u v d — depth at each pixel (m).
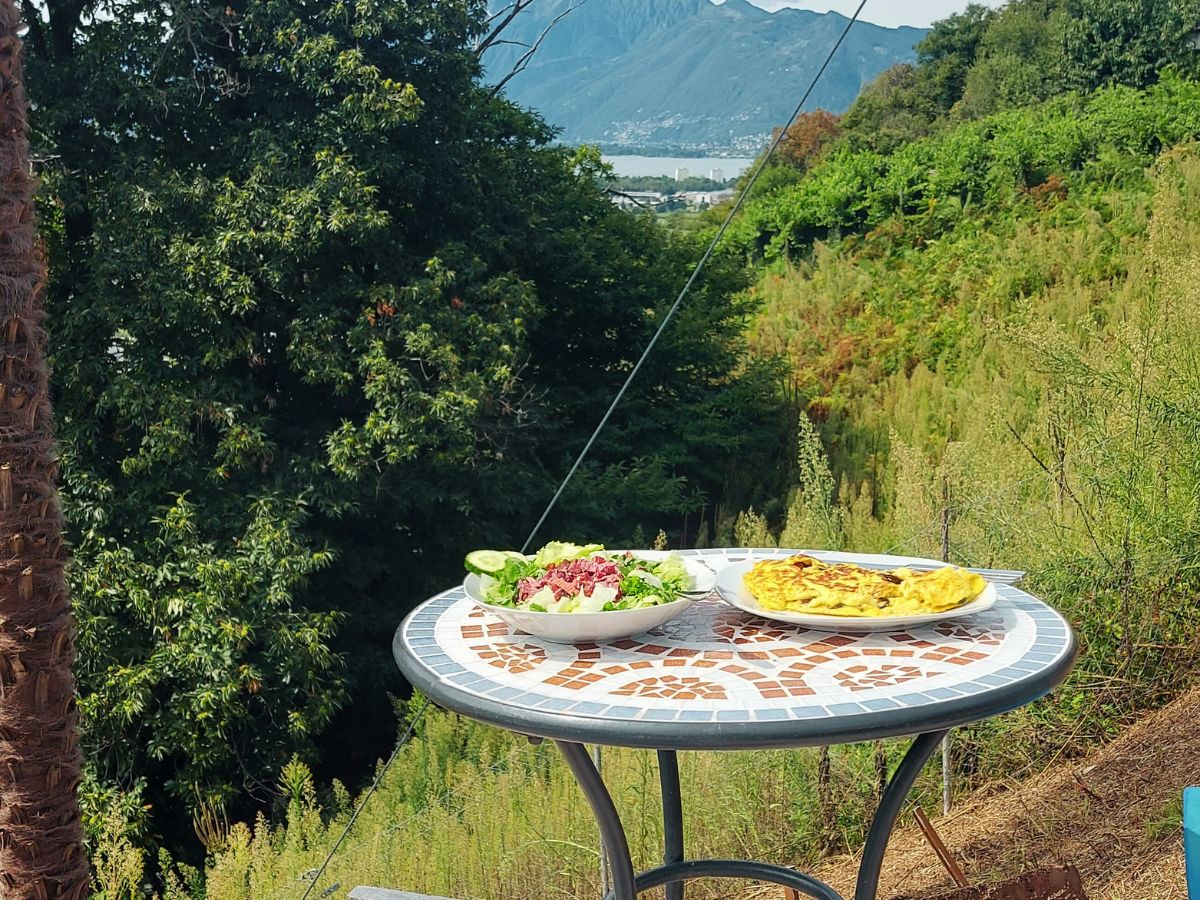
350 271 10.57
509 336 10.64
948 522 4.83
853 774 4.21
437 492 10.59
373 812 5.78
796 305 13.74
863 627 1.99
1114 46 13.59
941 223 13.48
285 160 10.00
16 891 3.72
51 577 3.72
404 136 11.06
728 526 11.01
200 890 5.50
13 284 3.63
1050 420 5.48
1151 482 4.59
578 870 4.22
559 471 12.16
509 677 1.82
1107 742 4.16
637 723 1.59
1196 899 1.91
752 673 1.80
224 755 9.01
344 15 10.34
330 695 9.45
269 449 9.76
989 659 1.85
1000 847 3.70
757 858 4.11
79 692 9.02
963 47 15.95
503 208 12.31
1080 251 11.09
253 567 9.30
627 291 13.19
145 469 9.63
